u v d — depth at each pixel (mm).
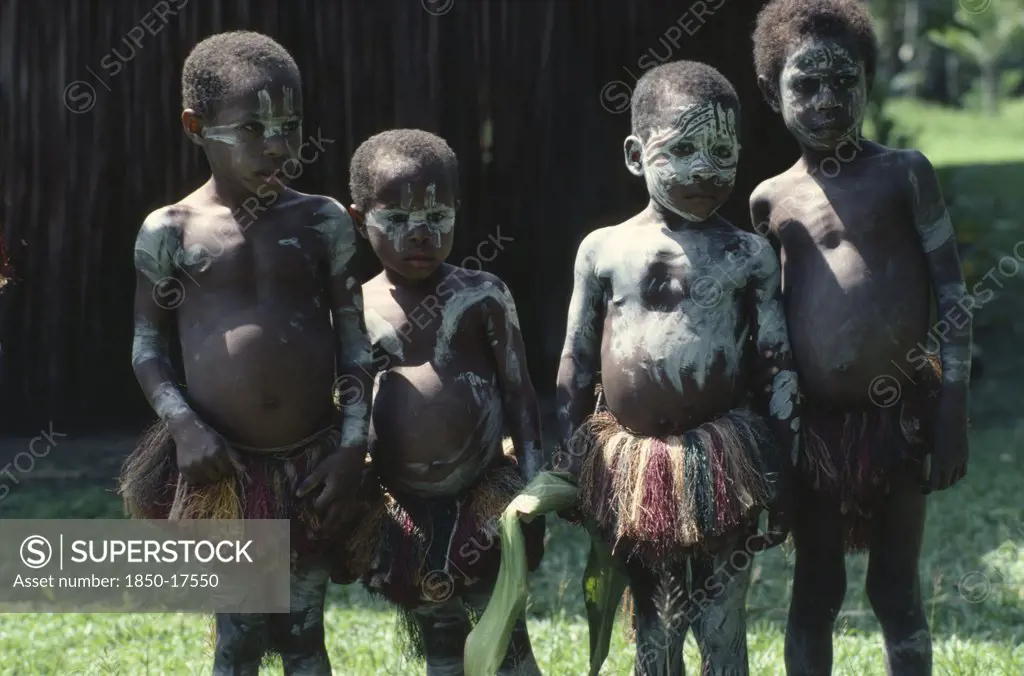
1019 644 5789
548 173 10008
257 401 4316
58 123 9367
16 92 9312
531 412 4645
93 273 9742
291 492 4383
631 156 4496
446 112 9484
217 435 4285
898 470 4473
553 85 9695
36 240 9594
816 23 4414
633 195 10188
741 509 4211
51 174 9461
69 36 9219
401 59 9156
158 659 5672
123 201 9594
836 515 4535
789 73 4461
